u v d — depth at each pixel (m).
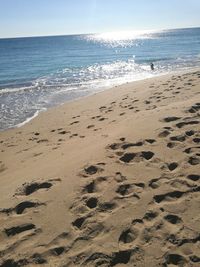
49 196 2.08
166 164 2.31
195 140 2.64
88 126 4.15
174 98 4.65
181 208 1.82
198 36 50.75
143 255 1.53
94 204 1.94
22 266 1.55
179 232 1.65
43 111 6.36
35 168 2.71
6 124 5.54
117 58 20.84
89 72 13.73
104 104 5.77
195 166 2.24
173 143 2.60
